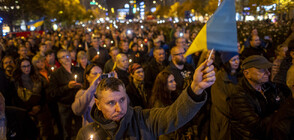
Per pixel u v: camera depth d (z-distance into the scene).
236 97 2.41
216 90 3.06
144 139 1.57
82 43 10.50
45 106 4.13
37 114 3.94
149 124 1.59
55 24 28.08
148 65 4.77
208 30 1.25
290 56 3.26
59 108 4.07
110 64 5.48
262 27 12.39
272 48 6.28
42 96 4.06
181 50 3.74
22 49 5.97
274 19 16.38
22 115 2.66
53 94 4.02
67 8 29.62
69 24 32.91
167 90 3.02
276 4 13.84
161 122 1.54
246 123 2.29
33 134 2.99
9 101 3.82
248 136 2.36
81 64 4.50
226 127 2.91
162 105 2.98
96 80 2.61
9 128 2.43
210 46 1.26
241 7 15.73
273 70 3.73
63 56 4.16
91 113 1.59
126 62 4.32
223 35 1.23
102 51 6.96
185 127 3.00
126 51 7.01
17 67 3.90
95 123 1.64
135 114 1.62
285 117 1.58
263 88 2.56
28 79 3.98
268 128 1.76
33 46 9.53
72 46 8.46
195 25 21.25
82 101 2.62
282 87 3.07
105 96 1.46
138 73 3.35
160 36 9.06
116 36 11.87
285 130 1.56
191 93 1.36
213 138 3.19
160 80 3.02
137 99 3.34
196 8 32.78
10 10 21.28
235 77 3.10
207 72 1.29
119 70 4.33
